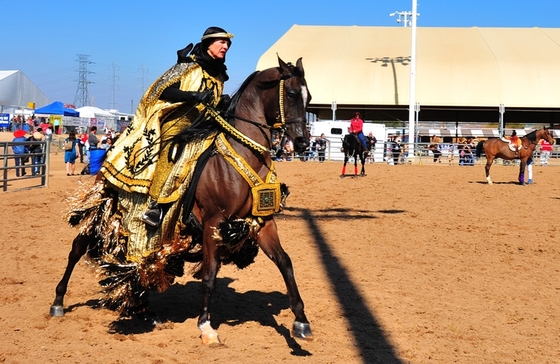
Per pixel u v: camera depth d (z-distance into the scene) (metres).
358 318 6.11
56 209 12.81
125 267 5.21
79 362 4.80
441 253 9.18
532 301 6.79
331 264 8.35
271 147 5.40
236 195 5.07
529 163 20.17
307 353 5.13
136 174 5.22
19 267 7.82
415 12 32.28
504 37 46.91
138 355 4.98
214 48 5.31
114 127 56.41
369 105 40.78
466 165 29.95
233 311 6.32
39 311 6.07
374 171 24.94
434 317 6.18
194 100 5.18
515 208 14.20
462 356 5.17
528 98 40.19
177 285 7.31
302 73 5.20
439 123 58.62
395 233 10.80
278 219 12.19
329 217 12.53
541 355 5.24
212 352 5.08
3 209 12.66
